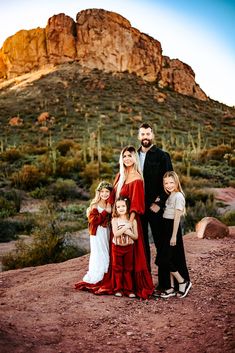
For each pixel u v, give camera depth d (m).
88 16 90.25
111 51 87.88
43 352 3.99
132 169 5.85
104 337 4.45
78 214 18.92
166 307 5.29
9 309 5.21
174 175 5.65
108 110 67.94
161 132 59.38
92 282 6.07
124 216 5.79
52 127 59.06
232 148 46.06
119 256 5.77
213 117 77.44
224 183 29.78
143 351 4.12
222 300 5.43
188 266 7.12
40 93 74.81
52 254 10.22
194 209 17.81
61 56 89.12
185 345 4.20
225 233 9.73
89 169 29.38
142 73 88.94
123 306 5.36
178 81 90.69
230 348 4.01
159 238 5.83
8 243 13.48
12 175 27.31
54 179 27.89
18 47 92.62
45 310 5.19
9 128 59.22
